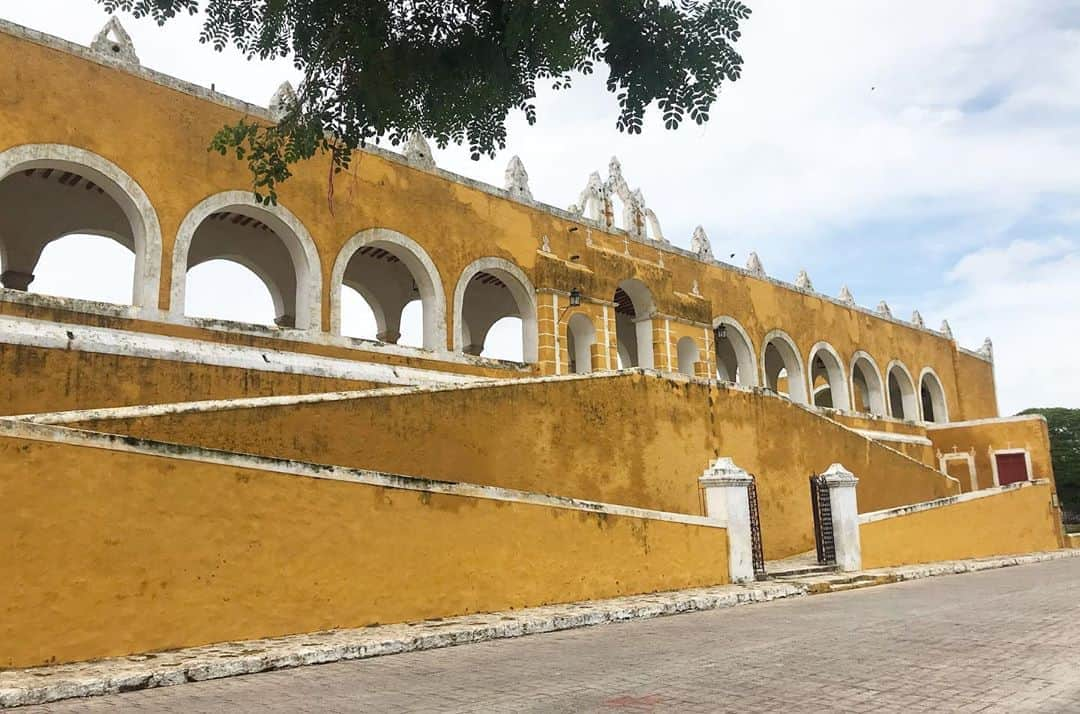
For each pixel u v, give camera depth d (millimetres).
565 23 7336
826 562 13703
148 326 11891
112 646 6211
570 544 9617
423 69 8031
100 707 5039
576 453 12680
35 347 9766
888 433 27438
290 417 9438
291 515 7367
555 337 17859
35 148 11398
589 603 9391
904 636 7207
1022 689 5043
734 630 7828
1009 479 27406
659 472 13883
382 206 15508
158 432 8273
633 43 7566
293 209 14156
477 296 23062
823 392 37031
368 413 10203
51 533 6059
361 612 7676
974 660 6008
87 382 10109
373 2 7656
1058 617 8188
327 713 4812
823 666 5910
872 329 29500
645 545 10461
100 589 6227
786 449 16438
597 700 5008
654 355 20188
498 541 8906
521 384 12102
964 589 11414
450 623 7902
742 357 23609
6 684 5273
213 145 8367
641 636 7625
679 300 21031
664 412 14211
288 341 13336
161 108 12883
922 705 4703
